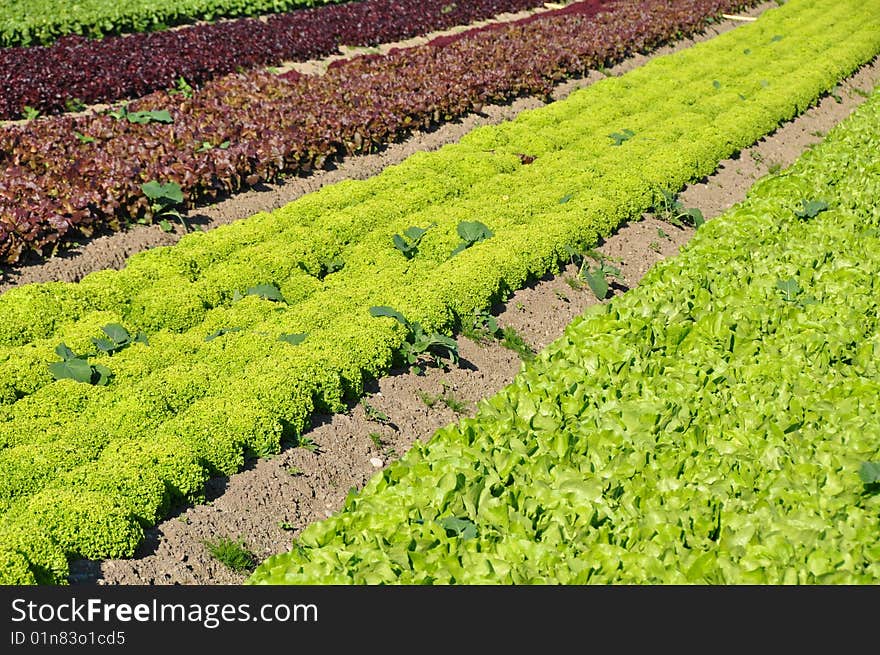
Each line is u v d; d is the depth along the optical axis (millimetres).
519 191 17281
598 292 14562
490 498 7672
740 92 25328
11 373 10406
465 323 13094
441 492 7625
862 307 11797
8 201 13805
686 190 19391
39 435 9500
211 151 16188
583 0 38625
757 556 6965
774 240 14180
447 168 18016
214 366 11125
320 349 11297
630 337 10461
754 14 37375
